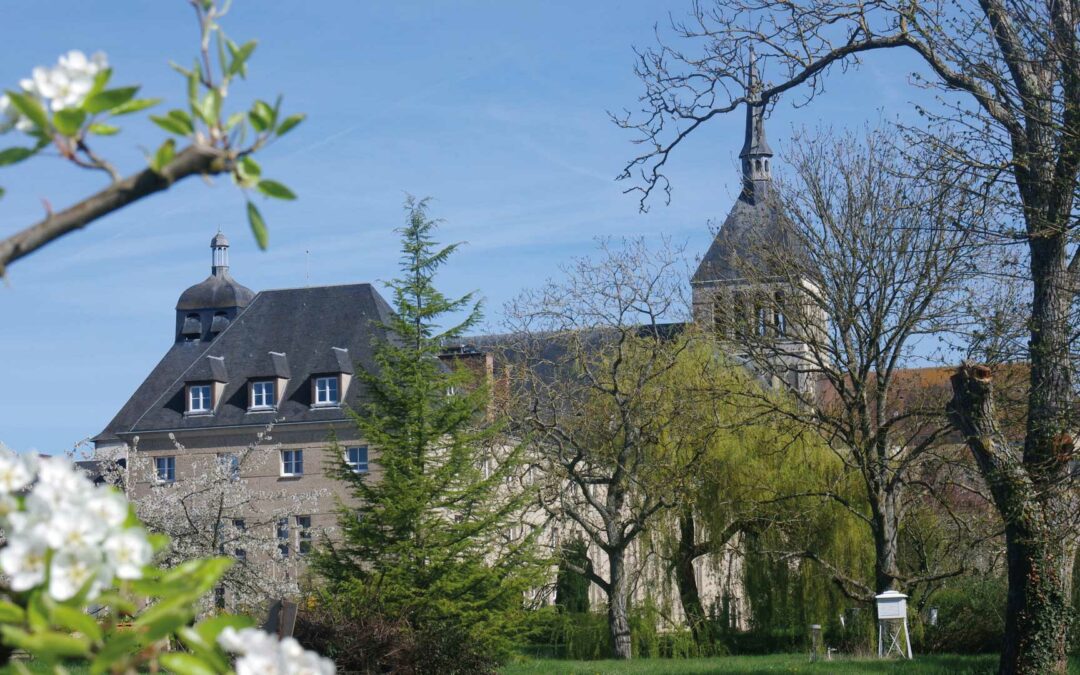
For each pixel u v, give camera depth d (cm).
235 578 2580
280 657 224
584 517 3762
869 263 2712
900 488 2875
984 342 2006
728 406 3266
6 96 236
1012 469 1627
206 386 5478
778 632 3372
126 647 223
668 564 3412
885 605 2594
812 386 3344
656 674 2416
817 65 1766
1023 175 1568
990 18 1553
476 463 2998
